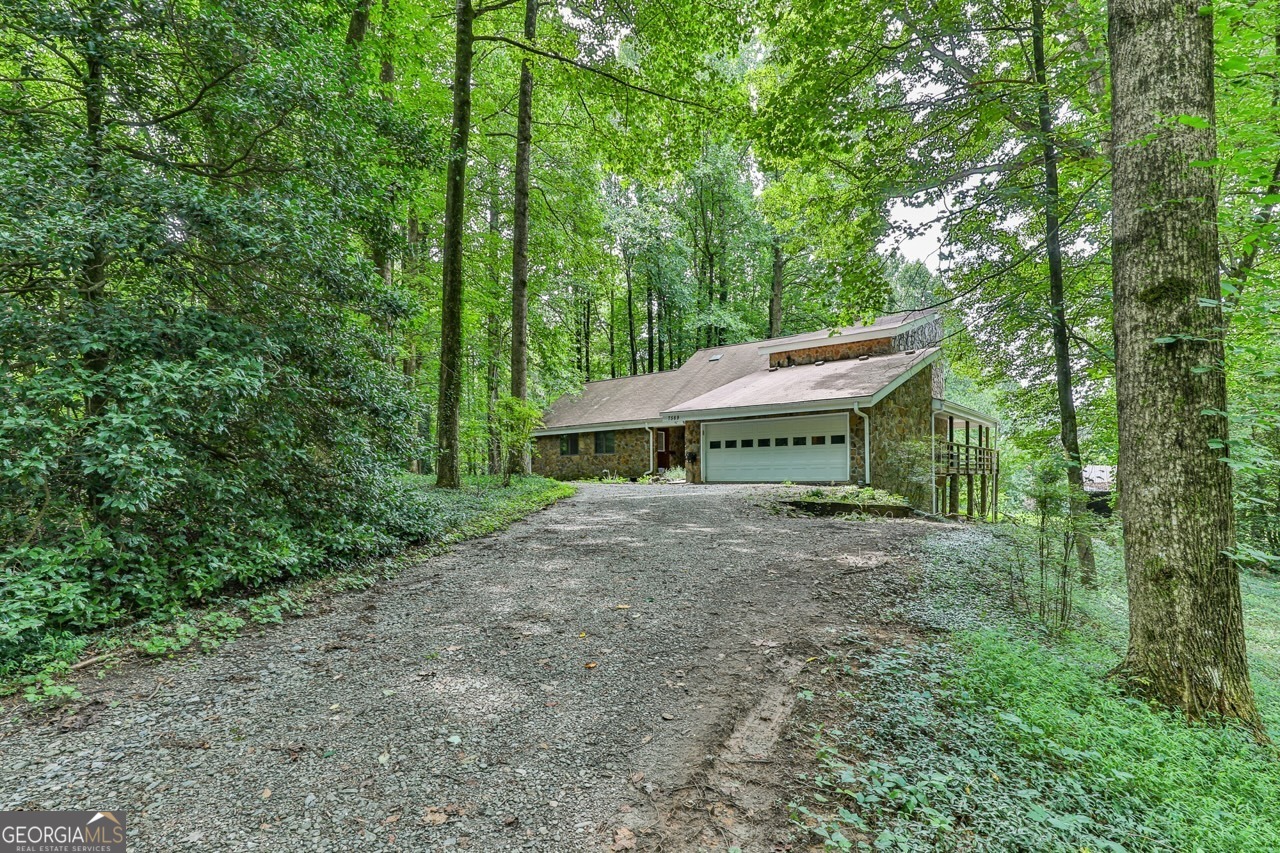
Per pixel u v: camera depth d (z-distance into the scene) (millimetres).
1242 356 4816
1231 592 3354
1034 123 7012
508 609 4598
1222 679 3279
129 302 4562
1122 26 3645
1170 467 3432
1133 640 3631
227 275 5113
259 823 2109
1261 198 3383
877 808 2283
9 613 3154
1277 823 2387
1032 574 5949
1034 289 7574
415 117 7262
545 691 3236
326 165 5773
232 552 4605
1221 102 5637
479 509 8812
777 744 2746
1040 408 8859
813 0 7188
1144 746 2826
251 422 5172
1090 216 7109
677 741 2756
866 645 3928
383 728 2809
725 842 2094
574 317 22984
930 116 7031
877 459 13109
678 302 25828
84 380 3879
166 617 3945
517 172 12578
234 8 5195
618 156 13453
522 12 13125
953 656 3754
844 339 16344
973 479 17109
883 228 7453
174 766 2443
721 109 11156
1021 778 2557
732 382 18062
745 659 3701
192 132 5508
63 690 2951
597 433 20719
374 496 6289
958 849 2080
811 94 7289
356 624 4234
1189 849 2213
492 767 2516
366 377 6113
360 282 5848
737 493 11570
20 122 4574
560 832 2121
